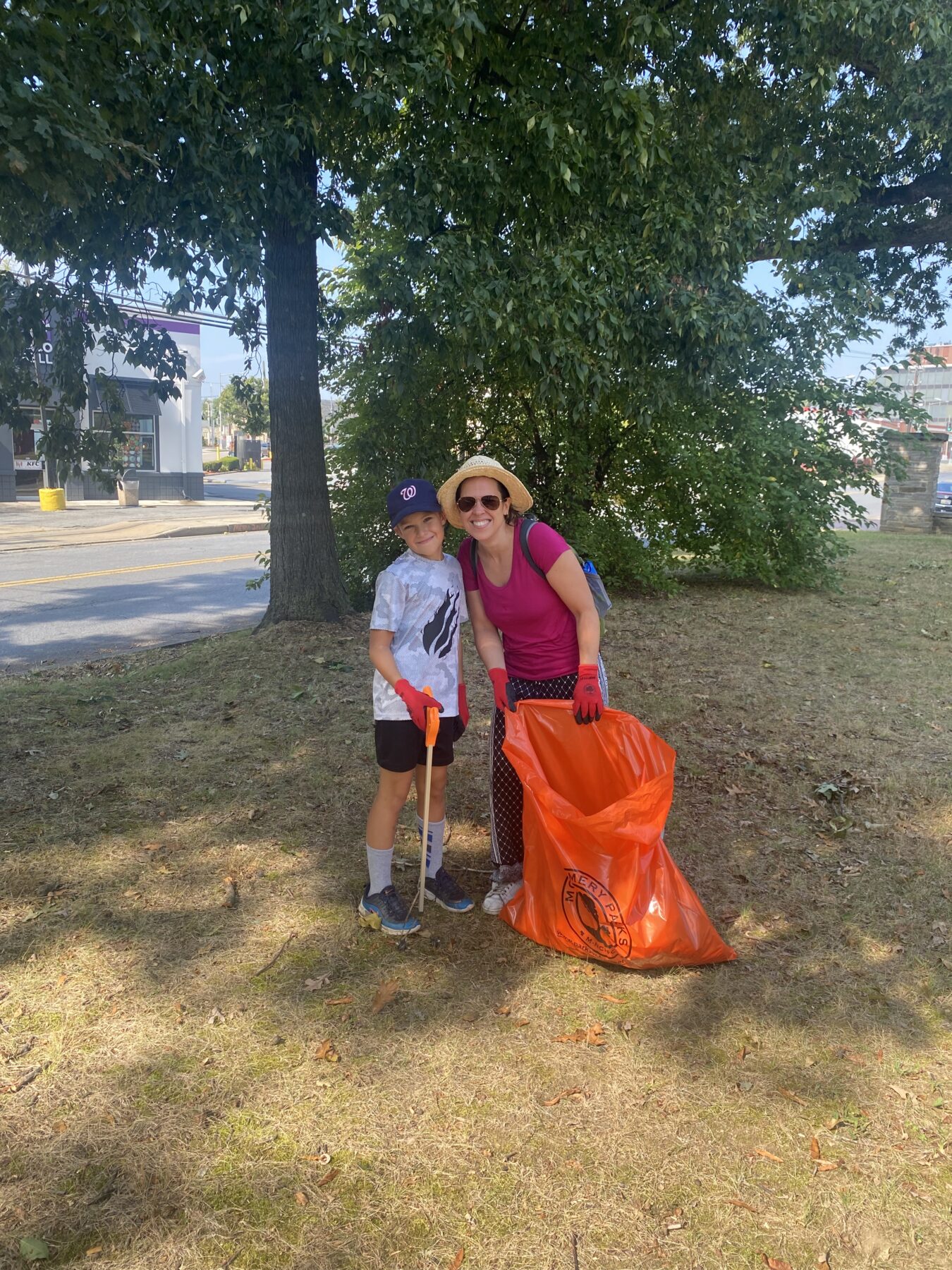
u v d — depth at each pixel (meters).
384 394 8.90
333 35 5.15
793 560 10.59
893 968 3.15
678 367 7.90
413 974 3.07
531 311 6.35
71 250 6.03
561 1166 2.27
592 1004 2.92
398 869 3.82
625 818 3.02
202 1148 2.32
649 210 7.13
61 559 15.84
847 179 10.32
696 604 9.65
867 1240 2.08
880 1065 2.66
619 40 6.85
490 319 6.46
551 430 9.88
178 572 14.25
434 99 5.83
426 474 9.02
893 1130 2.41
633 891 3.00
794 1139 2.37
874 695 6.32
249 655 6.85
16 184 4.36
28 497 30.47
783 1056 2.69
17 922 3.37
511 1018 2.84
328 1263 2.01
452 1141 2.35
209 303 5.84
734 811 4.44
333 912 3.46
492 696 6.12
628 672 6.83
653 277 6.92
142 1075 2.58
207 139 5.29
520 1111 2.46
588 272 6.94
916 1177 2.25
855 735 5.50
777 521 10.30
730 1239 2.08
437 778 3.40
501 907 3.44
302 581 7.71
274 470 7.62
